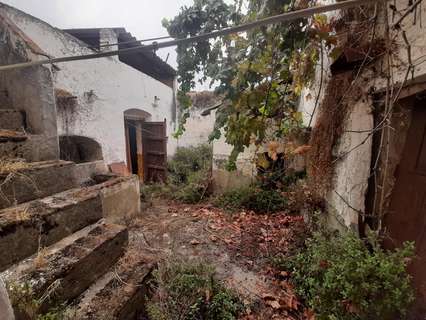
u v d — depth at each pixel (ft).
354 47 5.77
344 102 6.76
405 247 4.33
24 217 4.35
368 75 5.80
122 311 4.59
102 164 13.10
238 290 6.98
